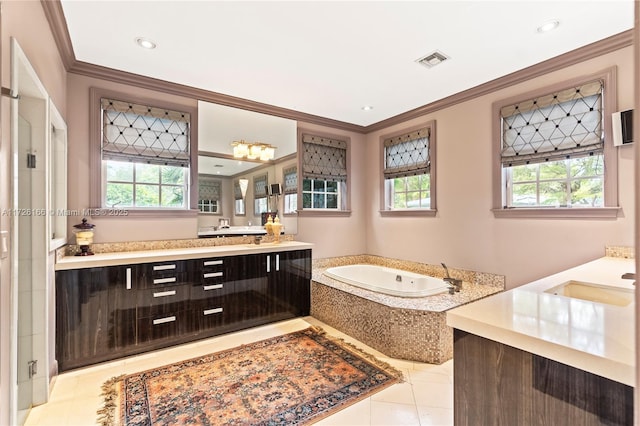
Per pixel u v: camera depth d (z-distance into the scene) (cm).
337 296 337
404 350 265
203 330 306
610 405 73
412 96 360
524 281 304
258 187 394
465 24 226
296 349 284
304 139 432
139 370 246
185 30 233
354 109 405
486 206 334
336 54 267
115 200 308
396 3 204
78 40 246
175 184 339
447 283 335
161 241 329
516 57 273
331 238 458
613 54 248
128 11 211
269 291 352
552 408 82
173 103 336
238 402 205
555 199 289
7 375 143
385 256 456
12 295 147
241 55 269
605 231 254
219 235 366
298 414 193
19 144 196
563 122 276
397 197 450
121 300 266
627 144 239
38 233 202
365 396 211
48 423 185
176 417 191
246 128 384
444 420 187
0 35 122
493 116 326
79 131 289
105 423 186
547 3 204
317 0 201
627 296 166
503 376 92
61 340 242
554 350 80
